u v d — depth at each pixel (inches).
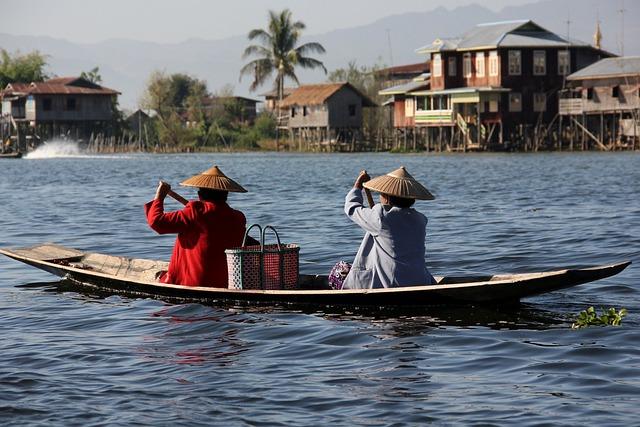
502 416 526.0
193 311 825.5
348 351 676.7
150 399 566.6
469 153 5157.5
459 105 5295.3
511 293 792.9
